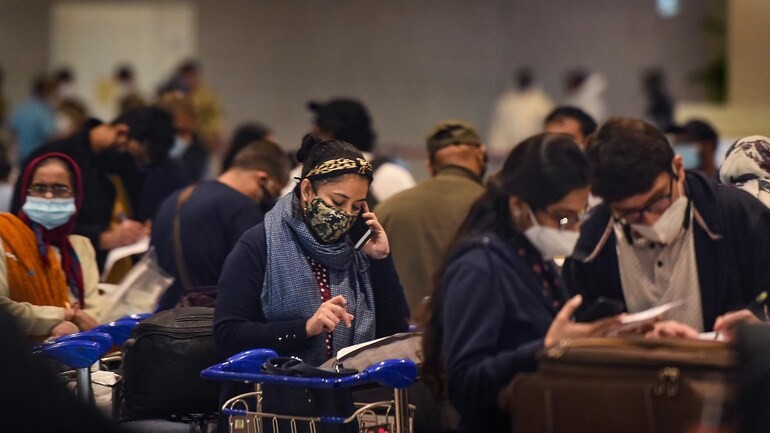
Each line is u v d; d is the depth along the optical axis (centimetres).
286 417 455
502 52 2708
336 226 493
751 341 343
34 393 280
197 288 622
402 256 688
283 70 2734
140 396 531
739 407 340
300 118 2739
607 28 2666
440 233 689
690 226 468
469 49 2716
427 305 439
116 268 775
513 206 418
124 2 2719
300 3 2736
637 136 446
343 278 511
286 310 499
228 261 509
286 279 500
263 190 718
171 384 530
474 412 423
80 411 286
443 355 420
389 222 695
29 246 613
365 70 2736
